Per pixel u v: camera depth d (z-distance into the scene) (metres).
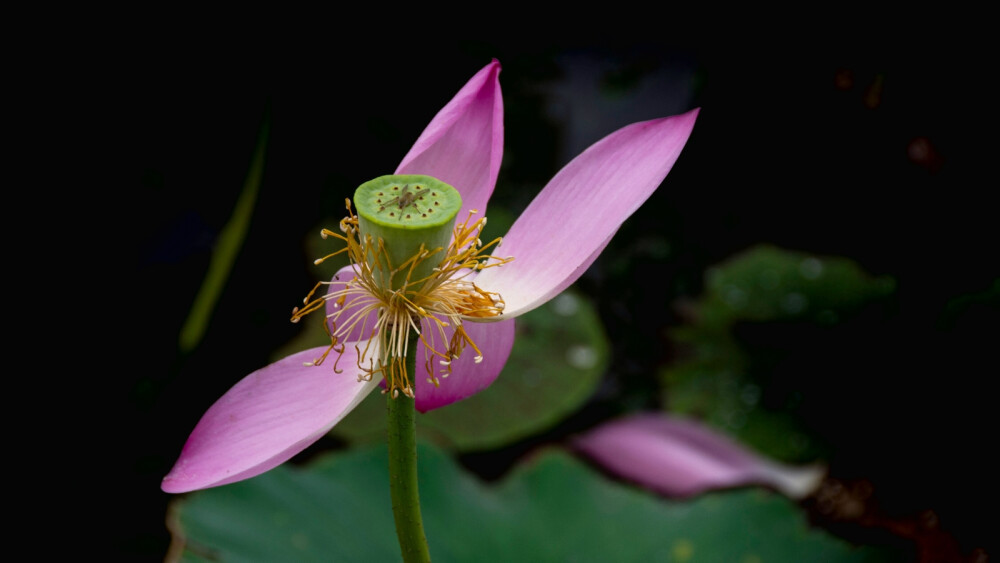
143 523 1.23
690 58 2.07
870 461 1.30
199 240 1.53
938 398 1.38
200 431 0.86
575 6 2.16
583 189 0.89
